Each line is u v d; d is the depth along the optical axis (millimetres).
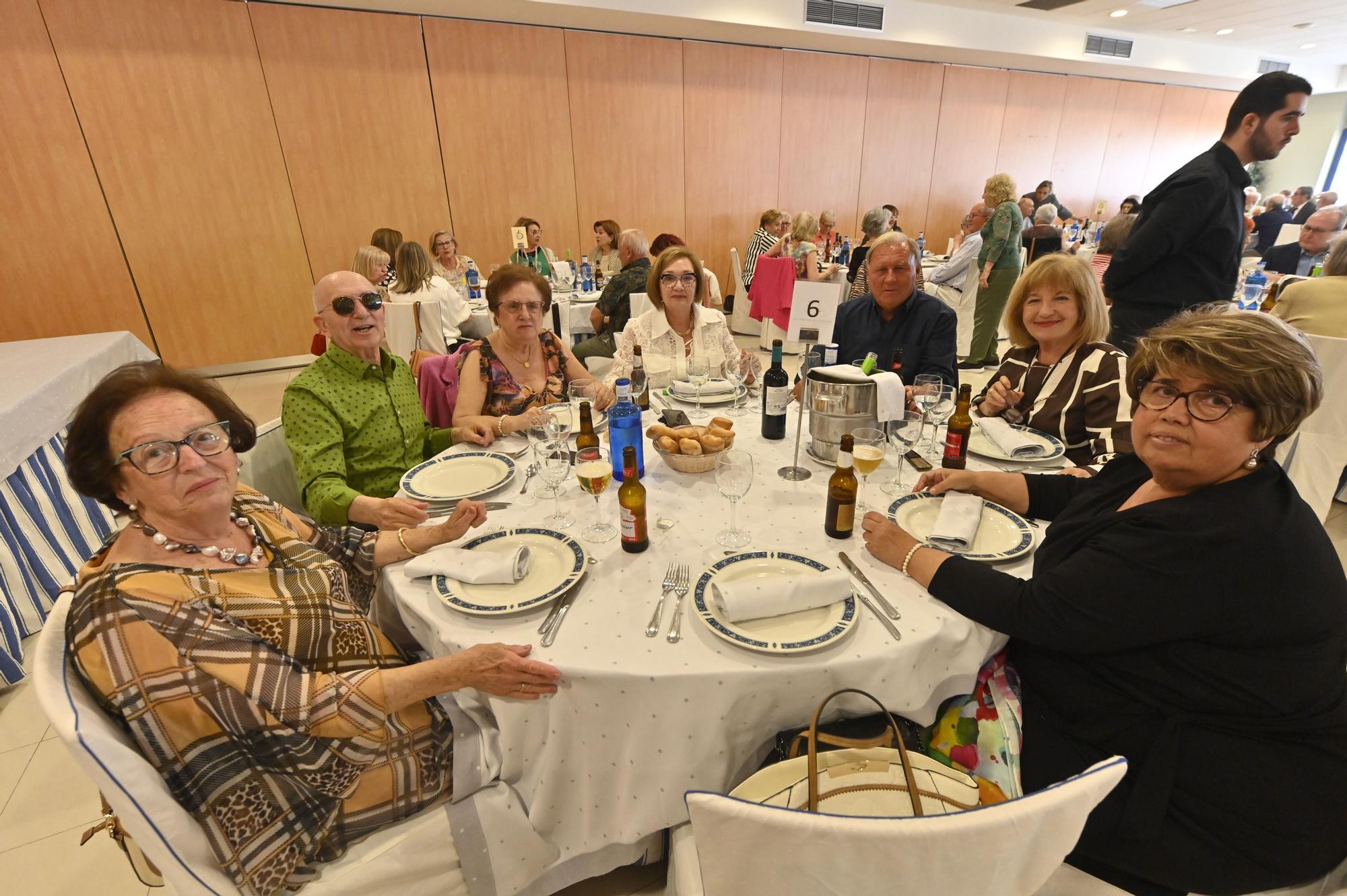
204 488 949
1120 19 7289
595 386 2059
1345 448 2354
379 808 1023
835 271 5320
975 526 1224
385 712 954
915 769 944
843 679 947
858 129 7656
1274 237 6602
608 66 6148
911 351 2281
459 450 1755
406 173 5617
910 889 625
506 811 1068
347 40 5105
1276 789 906
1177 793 944
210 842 868
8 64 4199
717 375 2471
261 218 5168
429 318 3498
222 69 4766
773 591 1006
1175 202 2252
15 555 2137
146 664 815
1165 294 2385
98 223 4668
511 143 5969
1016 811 572
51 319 4695
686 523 1346
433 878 1046
